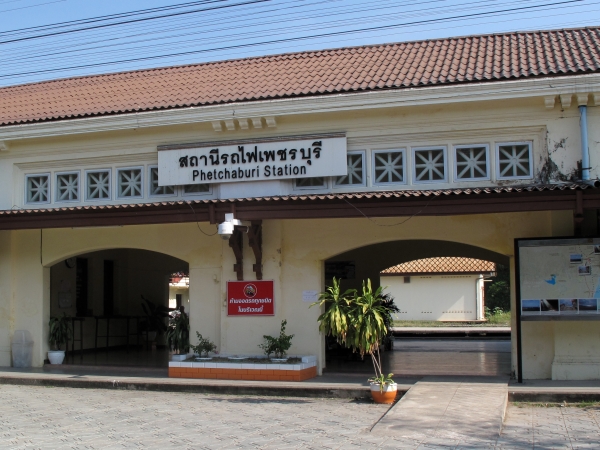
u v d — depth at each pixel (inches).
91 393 475.2
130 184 566.9
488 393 410.9
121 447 306.2
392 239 504.4
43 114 597.3
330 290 429.1
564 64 500.4
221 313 532.1
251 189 528.4
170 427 350.0
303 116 516.4
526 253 459.2
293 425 352.5
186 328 552.1
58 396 462.6
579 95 463.2
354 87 514.3
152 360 626.8
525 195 418.9
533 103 478.6
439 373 513.3
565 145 474.0
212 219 469.7
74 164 582.2
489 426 331.9
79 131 561.9
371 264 730.8
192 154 537.3
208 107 529.7
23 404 429.4
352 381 478.0
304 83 554.3
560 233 467.5
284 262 525.3
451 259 1344.7
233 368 493.4
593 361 458.9
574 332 462.3
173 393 469.7
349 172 516.4
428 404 381.1
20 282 594.2
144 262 818.8
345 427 345.4
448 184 496.1
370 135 509.7
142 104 570.9
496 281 1525.6
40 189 593.0
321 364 517.3
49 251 588.4
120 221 494.6
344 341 417.7
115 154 565.3
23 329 589.9
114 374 538.3
